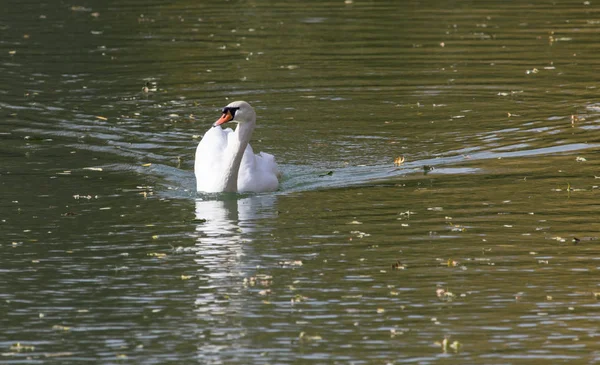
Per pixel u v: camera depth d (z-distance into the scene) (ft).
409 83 76.64
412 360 34.58
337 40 90.07
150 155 61.11
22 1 107.45
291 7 104.78
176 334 36.83
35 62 82.53
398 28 94.53
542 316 37.99
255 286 41.24
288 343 35.99
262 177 54.85
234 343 36.09
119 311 39.01
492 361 34.42
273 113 69.72
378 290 40.63
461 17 99.04
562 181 54.44
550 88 74.33
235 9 103.91
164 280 41.98
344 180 56.08
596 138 62.39
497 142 62.34
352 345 35.78
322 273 42.47
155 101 72.28
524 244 45.24
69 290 41.11
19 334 37.09
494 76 77.92
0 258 44.62
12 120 67.62
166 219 49.93
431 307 38.93
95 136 64.54
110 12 102.32
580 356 34.68
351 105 71.31
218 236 47.26
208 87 75.97
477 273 42.14
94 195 53.72
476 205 50.85
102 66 81.61
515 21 96.94
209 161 55.67
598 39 88.53
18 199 52.95
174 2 107.65
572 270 42.19
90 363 34.71
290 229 48.06
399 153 60.80
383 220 49.01
